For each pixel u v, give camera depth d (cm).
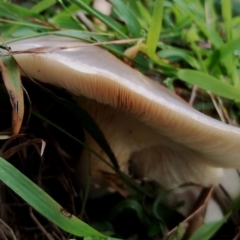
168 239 33
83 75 28
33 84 35
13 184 27
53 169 35
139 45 36
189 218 34
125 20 38
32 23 36
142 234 34
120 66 31
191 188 36
